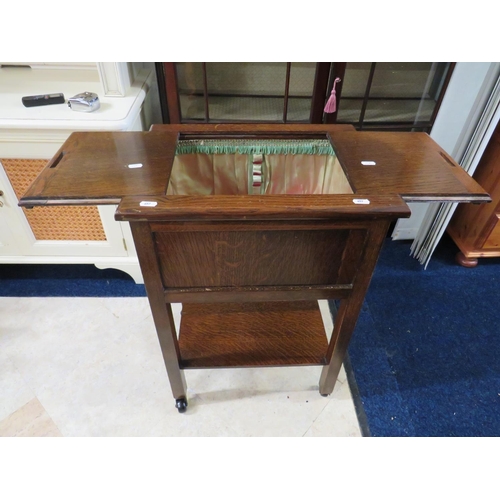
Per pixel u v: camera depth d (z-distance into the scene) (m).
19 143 1.16
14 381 1.23
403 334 1.42
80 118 1.12
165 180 0.79
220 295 0.88
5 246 1.44
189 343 1.12
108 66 1.19
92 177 0.79
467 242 1.67
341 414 1.17
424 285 1.62
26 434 1.11
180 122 1.44
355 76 1.36
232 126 1.05
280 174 1.11
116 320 1.44
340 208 0.70
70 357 1.31
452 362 1.33
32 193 0.74
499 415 1.18
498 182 1.45
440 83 1.37
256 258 0.80
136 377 1.26
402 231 1.82
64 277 1.63
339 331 0.97
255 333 1.15
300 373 1.29
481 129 1.32
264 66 1.32
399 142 0.98
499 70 1.23
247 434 1.12
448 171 0.85
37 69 1.37
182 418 1.15
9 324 1.41
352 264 0.82
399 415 1.17
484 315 1.50
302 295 0.89
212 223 0.71
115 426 1.13
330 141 0.99
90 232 1.43
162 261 0.79
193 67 1.31
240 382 1.26
